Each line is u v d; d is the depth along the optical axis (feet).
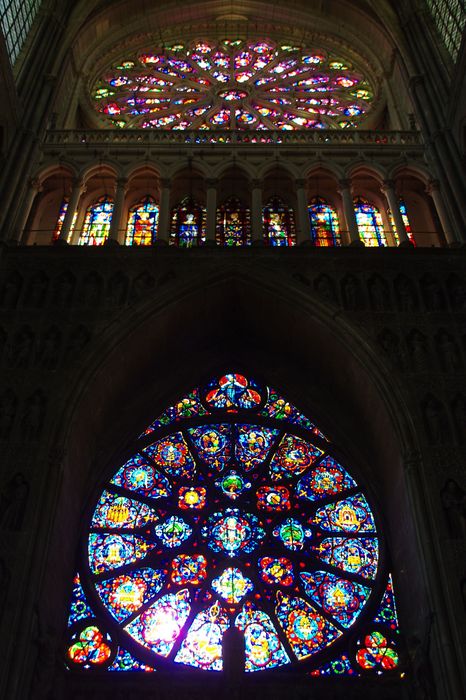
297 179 88.69
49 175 89.71
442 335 73.77
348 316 75.10
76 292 76.43
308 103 110.22
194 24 120.06
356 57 116.26
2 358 71.31
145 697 63.05
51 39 100.78
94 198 92.27
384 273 78.48
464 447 66.23
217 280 78.38
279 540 72.49
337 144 92.12
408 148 91.56
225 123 106.42
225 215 91.56
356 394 76.23
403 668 63.77
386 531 72.64
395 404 69.21
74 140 92.38
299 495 75.61
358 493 75.72
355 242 81.97
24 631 56.70
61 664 63.72
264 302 79.41
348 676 64.59
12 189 83.35
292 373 83.05
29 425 66.90
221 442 79.15
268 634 67.15
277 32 119.96
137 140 92.73
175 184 91.76
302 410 80.74
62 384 69.62
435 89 94.99
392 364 71.51
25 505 62.49
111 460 76.54
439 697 57.16
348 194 87.35
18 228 82.64
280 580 70.23
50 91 95.25
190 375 82.94
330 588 69.97
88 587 69.10
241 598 68.95
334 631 67.62
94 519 73.51
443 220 84.43
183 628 67.26
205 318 81.56
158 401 80.84
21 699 55.42
